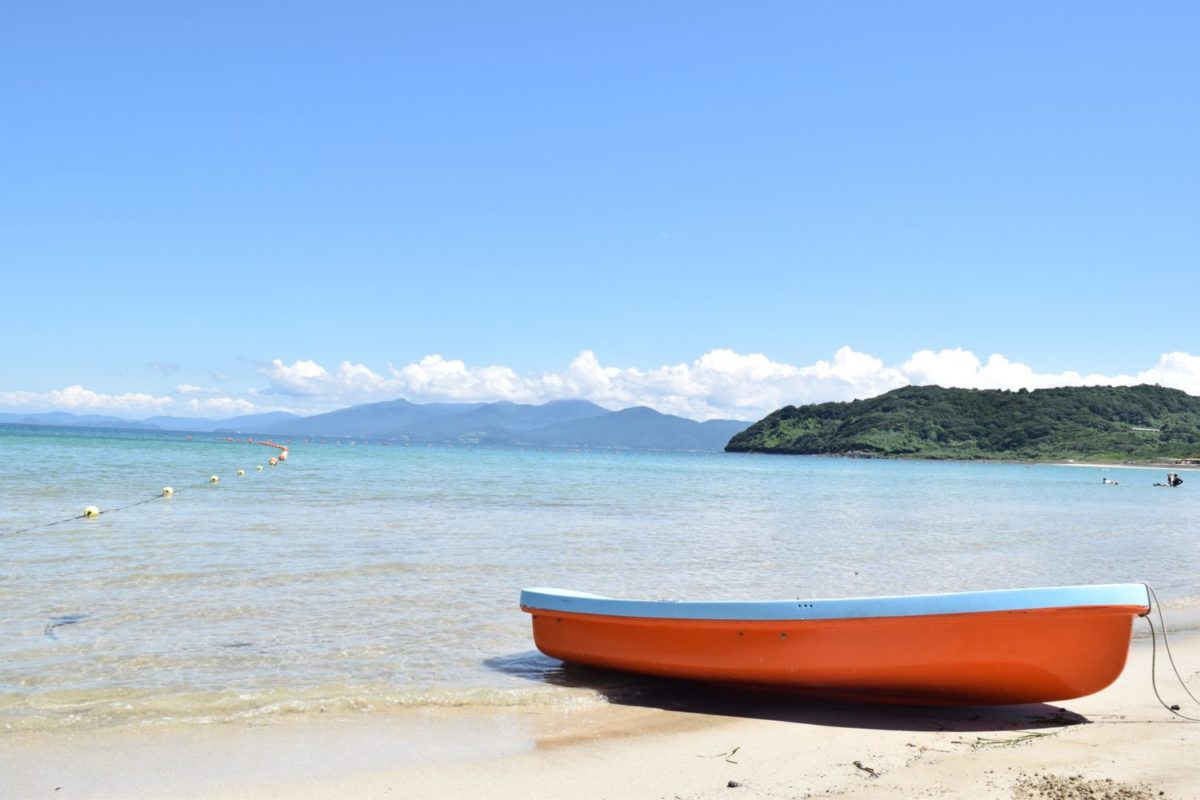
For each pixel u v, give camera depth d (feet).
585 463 325.42
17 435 367.86
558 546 65.72
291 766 21.94
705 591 49.19
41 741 23.20
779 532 84.79
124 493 101.76
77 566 49.21
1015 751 23.50
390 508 91.66
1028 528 102.06
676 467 331.36
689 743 24.34
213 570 49.16
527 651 34.73
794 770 22.07
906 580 55.93
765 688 28.66
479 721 26.14
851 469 398.62
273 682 29.22
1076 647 25.43
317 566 51.72
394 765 22.22
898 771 21.88
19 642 32.99
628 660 30.37
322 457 269.23
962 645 25.96
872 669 26.84
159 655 31.94
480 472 197.36
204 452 260.21
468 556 58.23
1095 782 20.79
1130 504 168.35
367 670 31.12
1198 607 49.42
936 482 260.62
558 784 21.06
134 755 22.41
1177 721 26.68
